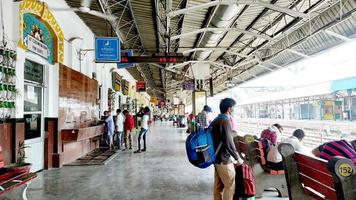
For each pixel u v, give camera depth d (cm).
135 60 1062
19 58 589
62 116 809
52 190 533
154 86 3500
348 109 1134
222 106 383
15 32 582
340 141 322
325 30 876
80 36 1038
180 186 559
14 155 559
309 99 1416
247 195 361
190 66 1767
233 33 1183
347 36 886
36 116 709
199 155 363
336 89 1207
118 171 712
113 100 1557
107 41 959
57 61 788
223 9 805
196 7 714
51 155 761
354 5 756
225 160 366
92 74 1189
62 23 858
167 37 962
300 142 493
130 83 2373
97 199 477
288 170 326
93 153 1034
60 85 796
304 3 869
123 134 1275
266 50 1398
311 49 1118
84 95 1029
